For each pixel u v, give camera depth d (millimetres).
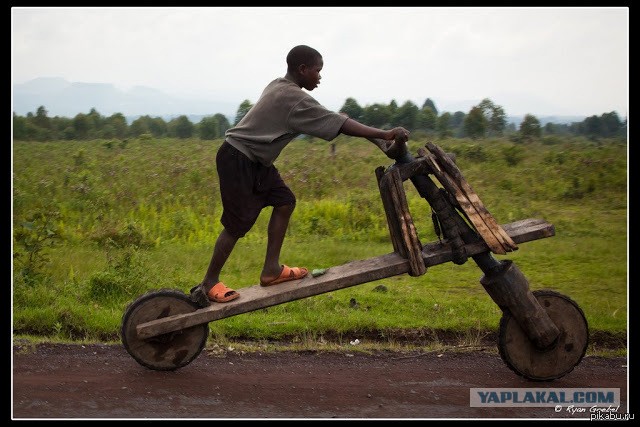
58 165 15789
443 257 4566
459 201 4473
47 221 7699
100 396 4242
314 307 6473
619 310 6816
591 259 9188
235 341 5746
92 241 9109
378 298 6848
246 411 4145
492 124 24203
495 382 4781
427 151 4574
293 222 10570
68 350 5090
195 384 4527
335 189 14016
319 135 4309
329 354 5316
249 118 4453
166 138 26047
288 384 4617
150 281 6891
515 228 4652
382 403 4352
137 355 4617
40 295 6250
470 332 6031
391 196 4500
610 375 5000
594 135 29703
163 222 10383
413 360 5246
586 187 14164
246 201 4488
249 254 8695
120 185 13109
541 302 4688
